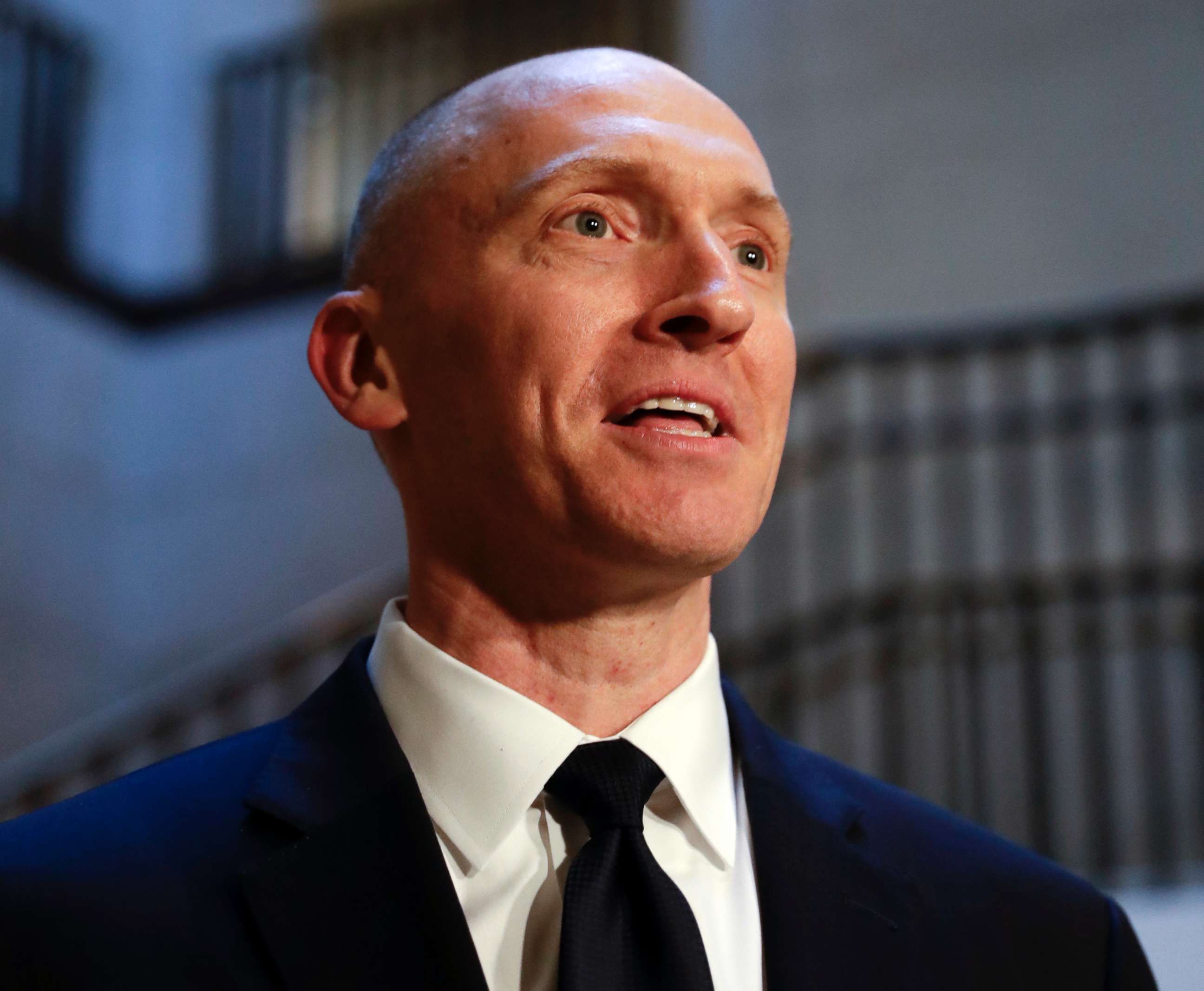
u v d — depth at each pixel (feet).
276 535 23.12
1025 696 17.35
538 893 4.77
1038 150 20.10
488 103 5.62
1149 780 16.71
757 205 5.45
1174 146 19.40
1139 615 17.26
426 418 5.42
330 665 19.89
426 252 5.47
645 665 5.23
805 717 18.25
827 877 5.03
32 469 23.40
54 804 5.08
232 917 4.54
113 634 23.76
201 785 5.08
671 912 4.50
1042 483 18.33
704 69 22.49
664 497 4.84
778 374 5.34
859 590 18.78
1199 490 17.52
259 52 26.71
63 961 4.38
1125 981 5.30
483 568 5.28
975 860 5.46
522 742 4.95
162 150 26.63
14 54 25.44
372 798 4.84
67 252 24.97
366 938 4.50
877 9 21.65
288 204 25.76
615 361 4.99
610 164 5.20
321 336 5.80
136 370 25.20
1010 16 20.80
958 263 20.08
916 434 19.02
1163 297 18.51
